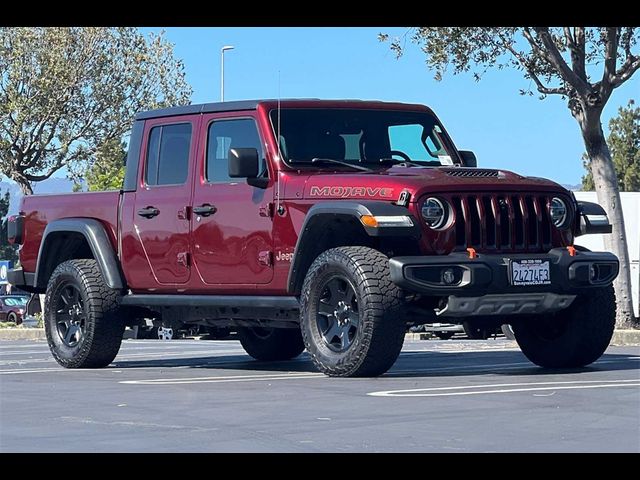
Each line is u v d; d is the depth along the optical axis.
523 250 8.75
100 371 9.95
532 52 18.70
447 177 8.63
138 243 10.12
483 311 8.44
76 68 34.16
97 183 38.28
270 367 10.38
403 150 9.79
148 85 35.09
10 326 29.11
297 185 8.92
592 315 9.05
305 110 9.47
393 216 8.23
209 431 5.79
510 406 6.54
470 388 7.52
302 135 9.34
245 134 9.45
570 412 6.27
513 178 8.90
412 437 5.46
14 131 34.09
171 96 35.16
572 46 18.12
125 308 10.41
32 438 5.67
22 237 11.24
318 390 7.58
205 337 20.11
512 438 5.41
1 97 34.19
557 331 9.31
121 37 34.97
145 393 7.68
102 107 34.66
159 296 9.98
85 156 34.78
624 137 64.44
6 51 34.09
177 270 9.80
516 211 8.77
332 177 8.78
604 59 18.06
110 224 10.41
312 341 8.58
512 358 10.80
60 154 34.41
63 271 10.57
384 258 8.33
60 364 10.58
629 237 26.98
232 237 9.34
